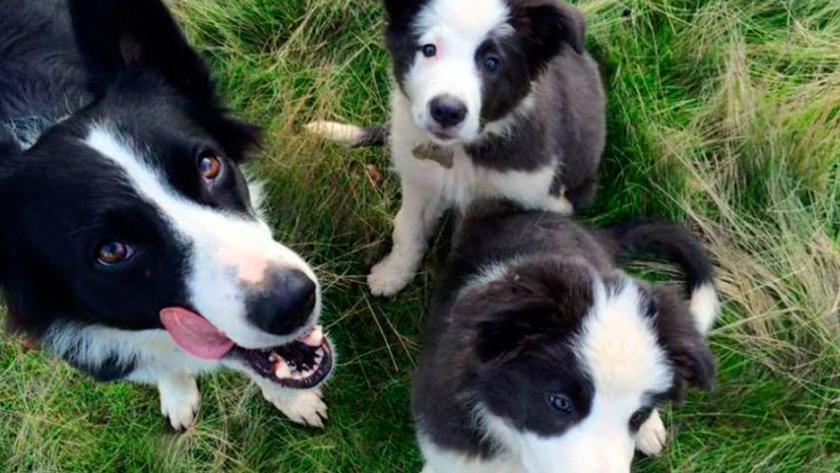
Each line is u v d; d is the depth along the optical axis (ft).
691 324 1.60
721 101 2.50
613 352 1.49
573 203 2.43
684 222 2.44
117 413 2.29
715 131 2.50
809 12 2.66
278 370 1.72
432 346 2.01
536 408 1.59
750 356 2.28
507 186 2.19
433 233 2.50
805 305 2.29
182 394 2.21
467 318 1.57
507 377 1.63
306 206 2.39
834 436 2.22
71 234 1.46
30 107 1.73
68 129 1.49
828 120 2.49
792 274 2.32
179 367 1.88
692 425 2.27
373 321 2.40
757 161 2.42
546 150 2.17
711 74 2.58
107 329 1.65
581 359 1.51
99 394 2.29
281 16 2.69
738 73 2.49
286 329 1.46
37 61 1.86
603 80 2.59
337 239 2.44
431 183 2.27
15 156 1.50
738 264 2.37
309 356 1.75
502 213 2.20
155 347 1.76
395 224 2.41
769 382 2.27
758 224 2.42
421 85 2.01
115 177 1.44
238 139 1.76
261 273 1.42
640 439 2.21
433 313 2.15
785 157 2.41
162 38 1.63
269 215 2.29
